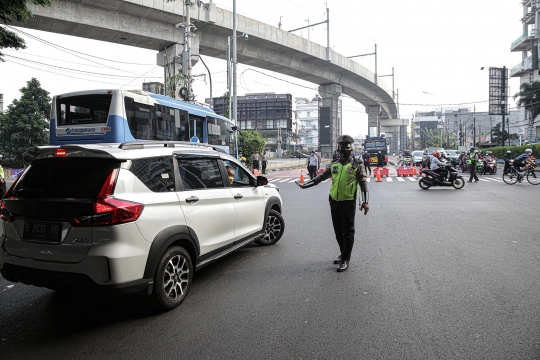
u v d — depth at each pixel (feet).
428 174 53.52
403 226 27.48
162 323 12.19
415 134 394.73
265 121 255.70
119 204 11.45
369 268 17.58
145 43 102.63
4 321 12.59
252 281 16.11
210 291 14.98
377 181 70.13
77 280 11.35
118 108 31.91
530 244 21.47
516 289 14.49
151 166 13.21
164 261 12.77
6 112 102.12
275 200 22.15
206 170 16.30
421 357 9.84
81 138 32.40
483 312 12.49
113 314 13.01
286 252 20.86
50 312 13.30
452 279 15.83
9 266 12.38
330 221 30.68
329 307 13.20
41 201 11.84
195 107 45.65
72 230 11.41
